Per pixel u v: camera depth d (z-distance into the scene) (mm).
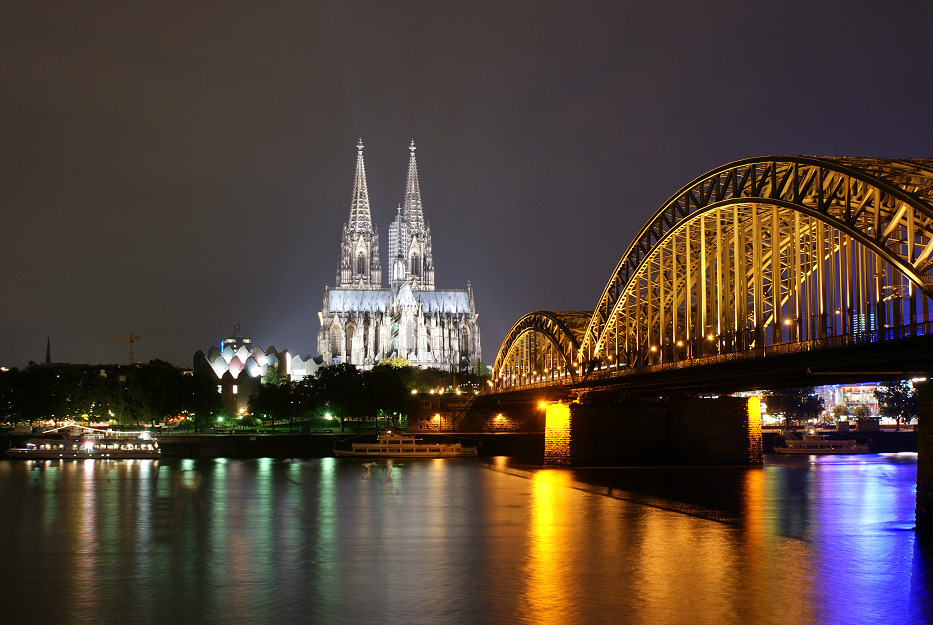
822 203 86750
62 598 69938
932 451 83812
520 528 97188
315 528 99000
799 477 144375
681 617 63188
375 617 64312
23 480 148750
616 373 143125
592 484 135750
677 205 127188
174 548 88125
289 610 66250
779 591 69062
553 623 62406
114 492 131750
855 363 83875
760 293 102062
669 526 96500
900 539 87812
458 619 63594
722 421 163125
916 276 73250
